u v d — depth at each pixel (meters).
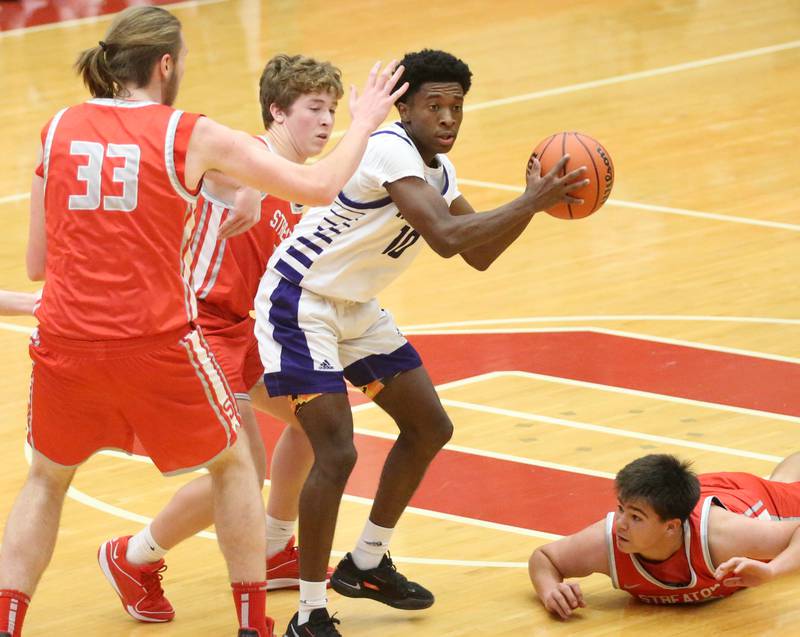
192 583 13.61
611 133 34.81
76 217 10.63
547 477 15.96
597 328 21.67
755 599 12.70
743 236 26.45
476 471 16.23
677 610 12.54
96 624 12.70
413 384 12.45
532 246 26.55
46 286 10.91
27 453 17.58
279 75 12.85
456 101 11.89
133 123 10.70
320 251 12.07
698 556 12.20
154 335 10.69
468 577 13.46
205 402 10.97
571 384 19.17
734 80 40.00
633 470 12.08
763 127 34.75
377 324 12.49
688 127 35.09
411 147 11.74
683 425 17.45
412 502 15.42
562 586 12.45
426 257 26.34
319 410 11.89
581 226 27.64
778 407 17.95
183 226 10.80
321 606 11.91
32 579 11.19
